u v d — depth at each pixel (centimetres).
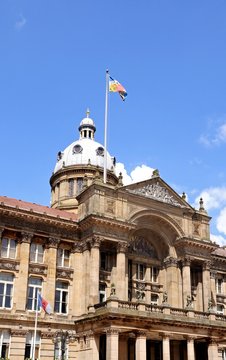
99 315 4656
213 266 6538
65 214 5744
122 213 5491
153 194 5875
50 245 5288
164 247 6031
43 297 5053
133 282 5684
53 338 4928
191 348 5053
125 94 6219
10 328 4719
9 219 5097
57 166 8462
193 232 6025
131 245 5844
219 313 6016
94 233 5200
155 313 4859
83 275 5275
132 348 5338
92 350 4734
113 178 8156
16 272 4975
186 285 5700
